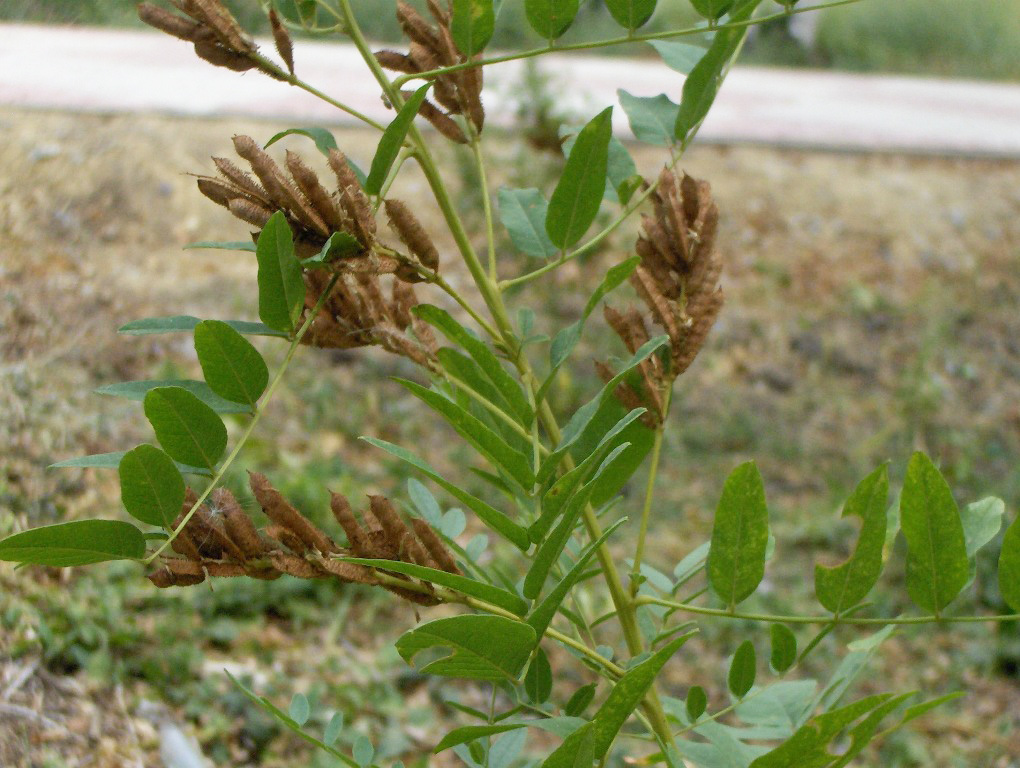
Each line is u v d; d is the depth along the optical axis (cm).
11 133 176
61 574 103
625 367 34
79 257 155
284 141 191
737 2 37
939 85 307
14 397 117
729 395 182
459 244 37
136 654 100
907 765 118
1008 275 216
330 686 106
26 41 223
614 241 194
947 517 33
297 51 242
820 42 325
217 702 98
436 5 37
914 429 179
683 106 39
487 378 37
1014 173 247
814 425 178
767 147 242
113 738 87
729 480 34
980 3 340
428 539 33
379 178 33
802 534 152
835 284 207
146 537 31
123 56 222
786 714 43
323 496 129
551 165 199
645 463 164
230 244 32
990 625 138
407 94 37
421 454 150
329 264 32
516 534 32
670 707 45
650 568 45
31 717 85
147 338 145
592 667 38
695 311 38
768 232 216
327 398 152
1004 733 124
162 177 179
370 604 122
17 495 105
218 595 113
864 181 236
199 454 32
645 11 36
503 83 228
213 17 33
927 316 204
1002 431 181
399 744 102
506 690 40
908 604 142
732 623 135
